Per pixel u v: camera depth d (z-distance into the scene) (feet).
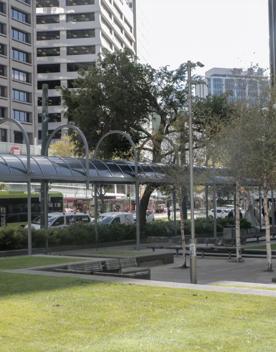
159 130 108.27
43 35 387.96
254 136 62.64
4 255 78.13
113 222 112.27
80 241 92.38
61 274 46.78
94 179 87.40
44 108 103.09
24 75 323.37
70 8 386.32
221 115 100.27
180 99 108.58
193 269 49.16
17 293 36.35
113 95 105.60
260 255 79.20
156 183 100.32
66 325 26.86
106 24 408.87
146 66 109.91
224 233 96.37
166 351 21.52
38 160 82.48
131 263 66.23
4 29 307.17
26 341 23.79
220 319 27.66
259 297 33.68
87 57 382.83
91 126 110.42
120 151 113.91
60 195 159.53
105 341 23.54
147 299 33.47
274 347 21.99
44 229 87.92
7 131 304.91
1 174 75.20
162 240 104.99
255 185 72.84
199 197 151.02
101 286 38.81
